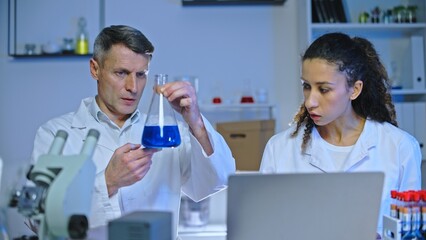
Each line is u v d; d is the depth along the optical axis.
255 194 1.02
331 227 1.04
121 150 1.44
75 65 3.20
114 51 1.57
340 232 1.04
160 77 1.34
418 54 3.03
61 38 3.18
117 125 1.71
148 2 3.20
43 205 0.97
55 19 3.18
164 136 1.27
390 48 3.17
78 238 0.96
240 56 3.21
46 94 3.20
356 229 1.04
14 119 3.20
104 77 1.61
